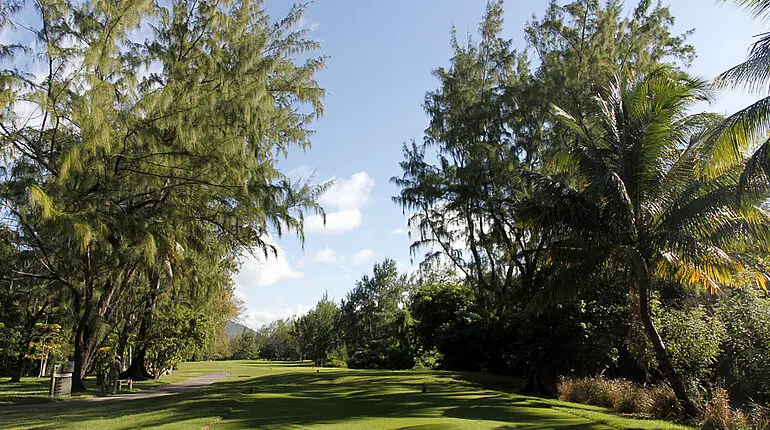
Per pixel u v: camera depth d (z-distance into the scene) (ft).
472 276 89.15
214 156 46.21
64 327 83.05
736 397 49.08
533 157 75.46
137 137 44.55
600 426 34.99
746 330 49.57
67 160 40.11
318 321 230.27
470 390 62.44
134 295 85.51
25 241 51.19
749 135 32.73
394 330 139.74
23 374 108.27
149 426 31.09
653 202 45.73
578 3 77.92
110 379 64.75
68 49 44.04
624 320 60.18
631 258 42.93
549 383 68.44
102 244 52.26
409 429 31.12
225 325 130.72
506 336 84.33
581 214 46.34
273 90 62.39
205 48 57.06
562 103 69.46
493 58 84.64
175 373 115.55
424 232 86.53
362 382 74.13
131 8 46.44
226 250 64.18
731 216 41.37
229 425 32.01
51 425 33.01
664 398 44.42
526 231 69.21
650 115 45.06
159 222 51.16
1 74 40.55
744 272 51.93
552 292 47.32
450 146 82.23
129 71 48.34
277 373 110.01
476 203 76.48
